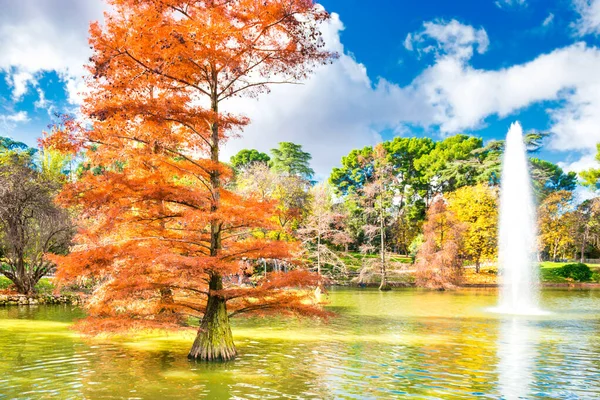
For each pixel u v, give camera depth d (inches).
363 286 1691.7
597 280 1877.5
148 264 395.5
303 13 432.1
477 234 1908.2
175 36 394.9
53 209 1018.7
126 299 428.1
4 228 1027.9
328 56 455.5
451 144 2704.2
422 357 470.6
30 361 438.3
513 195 1232.8
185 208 506.9
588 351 506.6
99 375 383.9
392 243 2415.1
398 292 1419.8
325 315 464.4
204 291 468.8
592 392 346.0
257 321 747.4
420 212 2465.6
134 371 398.3
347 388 351.3
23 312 842.8
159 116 415.8
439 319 786.8
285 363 436.1
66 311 859.4
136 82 424.2
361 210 2236.7
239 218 429.7
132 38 392.5
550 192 2194.9
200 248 487.5
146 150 441.4
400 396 332.2
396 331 649.6
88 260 390.6
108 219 399.9
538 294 1352.1
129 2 405.7
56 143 411.2
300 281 435.2
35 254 1040.8
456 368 422.3
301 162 2239.2
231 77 482.6
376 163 1717.5
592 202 2219.5
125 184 412.5
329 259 1311.5
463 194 1998.0
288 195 1374.3
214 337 447.5
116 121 425.7
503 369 419.5
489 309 938.7
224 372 397.4
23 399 315.6
